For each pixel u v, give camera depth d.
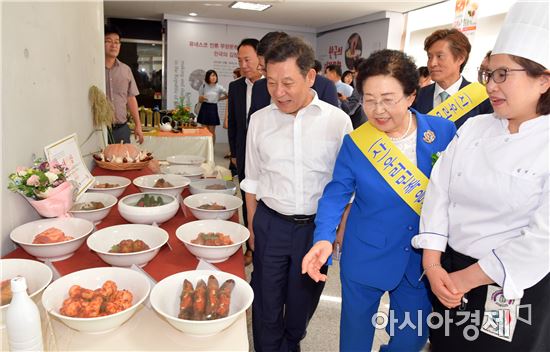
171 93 8.77
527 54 0.86
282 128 1.49
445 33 1.97
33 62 1.51
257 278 1.61
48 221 1.42
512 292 0.91
